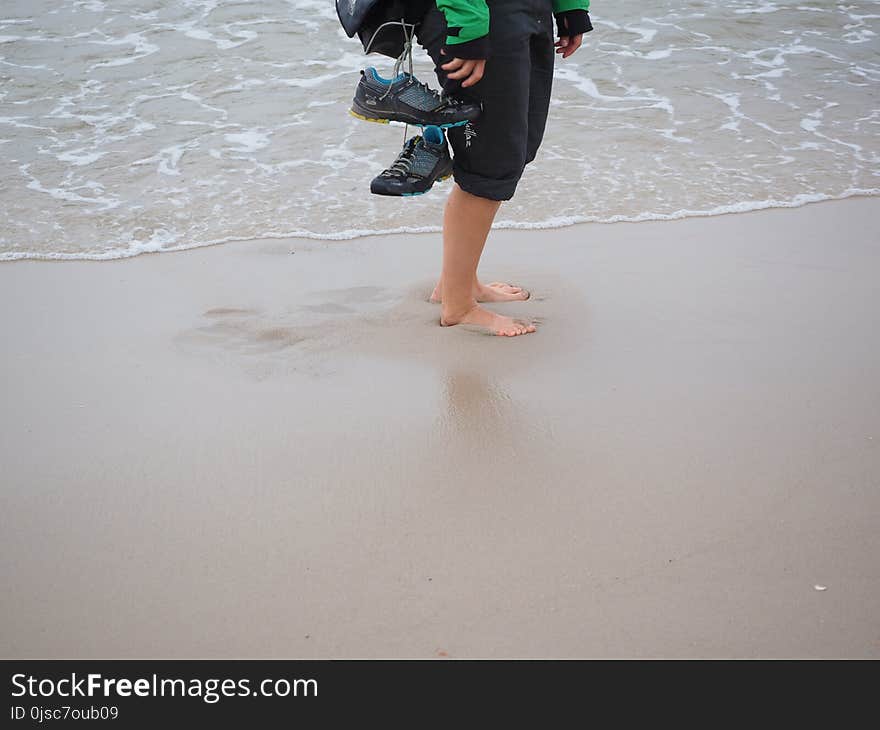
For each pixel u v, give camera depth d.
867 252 3.92
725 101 5.66
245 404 2.85
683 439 2.66
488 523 2.32
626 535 2.27
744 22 6.88
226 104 5.51
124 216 4.30
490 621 2.03
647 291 3.58
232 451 2.62
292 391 2.92
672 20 6.89
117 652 1.97
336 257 3.94
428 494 2.43
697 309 3.43
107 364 3.09
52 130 5.21
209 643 1.99
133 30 6.60
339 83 5.78
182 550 2.24
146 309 3.50
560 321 3.35
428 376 2.99
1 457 2.60
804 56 6.32
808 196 4.50
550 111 5.47
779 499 2.40
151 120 5.32
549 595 2.09
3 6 6.98
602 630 2.00
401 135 5.14
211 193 4.53
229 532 2.30
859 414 2.78
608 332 3.27
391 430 2.71
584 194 4.50
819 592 2.10
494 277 3.71
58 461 2.58
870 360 3.08
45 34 6.51
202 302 3.55
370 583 2.13
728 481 2.47
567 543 2.25
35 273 3.80
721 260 3.85
